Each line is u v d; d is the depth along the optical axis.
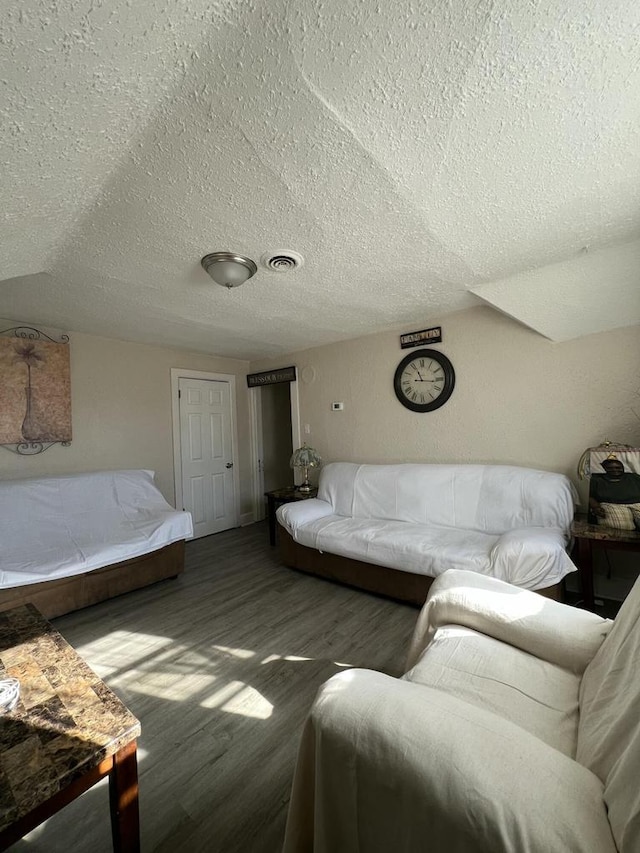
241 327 3.26
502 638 1.27
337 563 2.83
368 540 2.59
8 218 1.37
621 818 0.53
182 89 0.96
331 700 0.81
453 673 1.12
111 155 1.18
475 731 0.70
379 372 3.55
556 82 0.99
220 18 0.80
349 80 0.96
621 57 0.92
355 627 2.22
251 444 4.95
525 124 1.12
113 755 0.92
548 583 1.93
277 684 1.73
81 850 1.05
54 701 1.04
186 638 2.15
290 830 0.83
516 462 2.79
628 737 0.65
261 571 3.20
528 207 1.56
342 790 0.74
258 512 5.03
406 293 2.54
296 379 4.27
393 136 1.15
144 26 0.80
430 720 0.72
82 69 0.88
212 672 1.83
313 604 2.54
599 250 1.95
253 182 1.35
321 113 1.06
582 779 0.63
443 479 2.90
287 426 5.53
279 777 1.25
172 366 4.12
